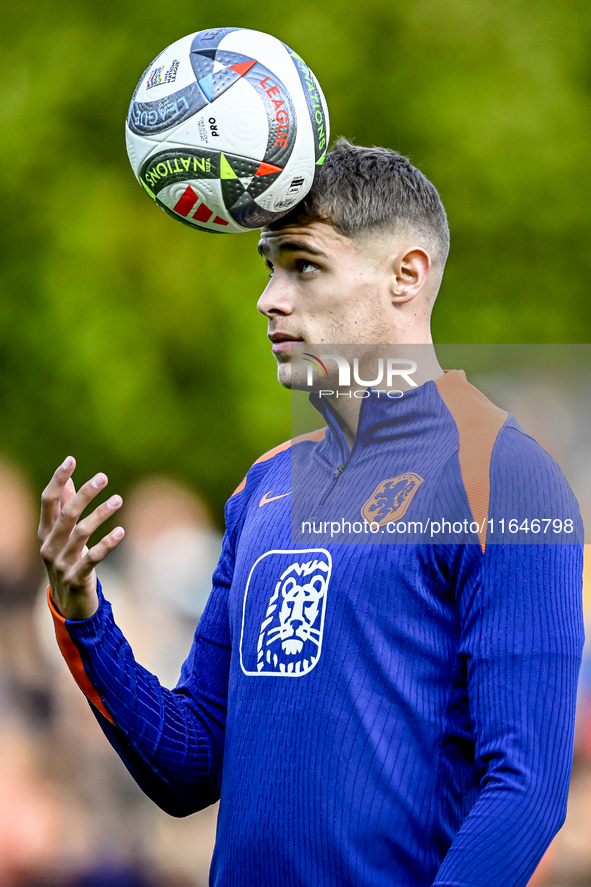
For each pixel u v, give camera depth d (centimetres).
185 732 733
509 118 2388
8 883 1556
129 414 2419
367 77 2412
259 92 648
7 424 2428
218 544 2117
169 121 657
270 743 642
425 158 2389
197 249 2434
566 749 584
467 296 2405
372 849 602
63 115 2433
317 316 687
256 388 2395
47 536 668
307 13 2416
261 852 632
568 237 2434
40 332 2416
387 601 624
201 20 2431
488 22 2445
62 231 2408
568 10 2489
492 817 563
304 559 665
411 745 610
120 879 1592
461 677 622
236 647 704
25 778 1608
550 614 595
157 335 2439
